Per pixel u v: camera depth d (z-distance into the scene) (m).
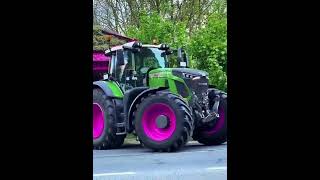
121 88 7.80
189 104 7.60
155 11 11.98
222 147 7.46
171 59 8.38
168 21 11.47
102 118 7.60
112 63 8.09
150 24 11.10
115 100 7.56
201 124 7.66
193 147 7.54
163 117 7.13
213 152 6.88
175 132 7.02
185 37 10.62
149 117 7.25
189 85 7.62
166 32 10.95
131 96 7.56
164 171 5.39
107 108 7.52
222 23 10.30
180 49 8.32
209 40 10.18
